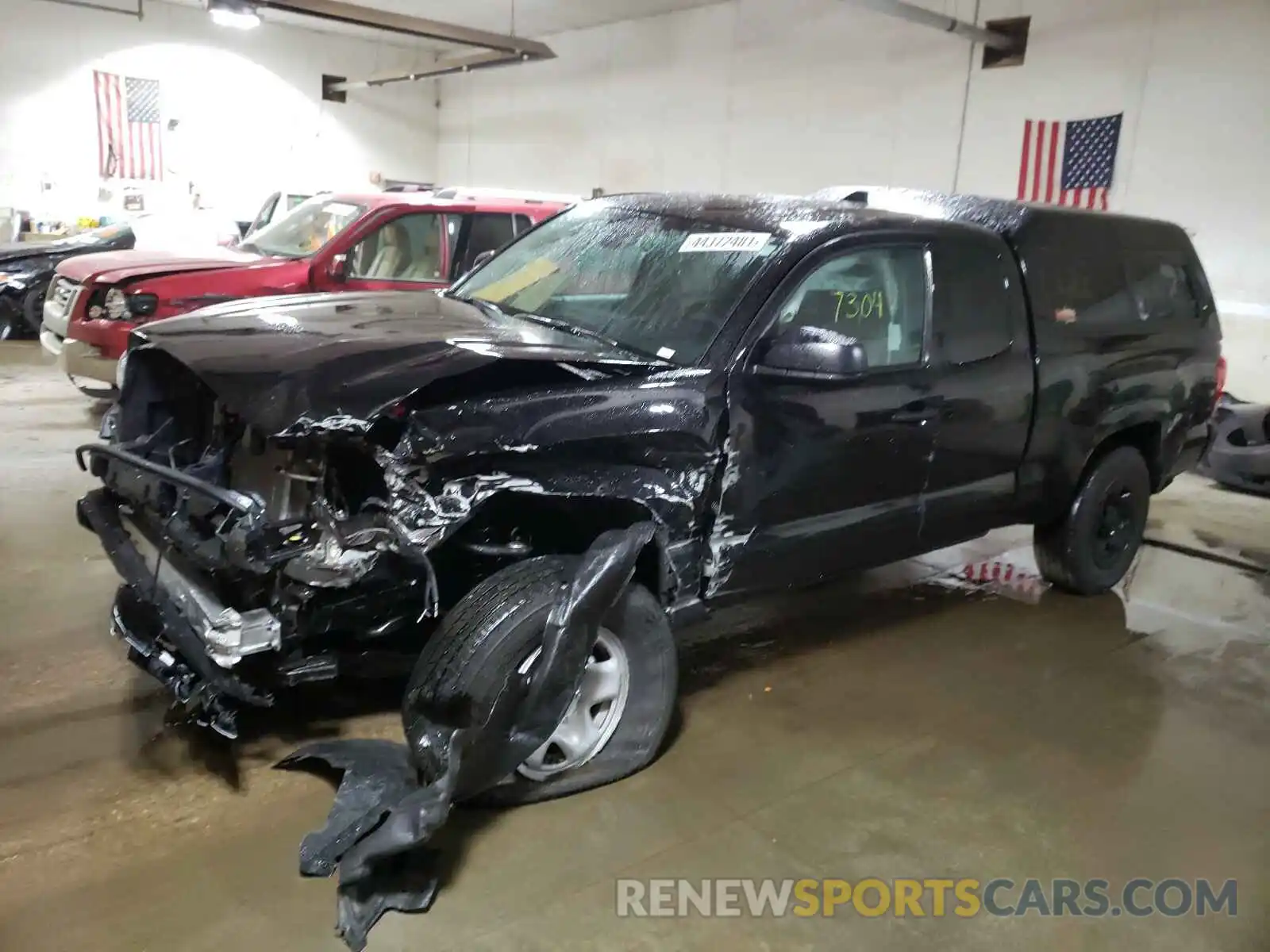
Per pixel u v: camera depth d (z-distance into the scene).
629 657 3.12
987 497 4.25
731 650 4.34
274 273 7.07
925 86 10.23
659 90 13.20
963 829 3.06
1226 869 2.94
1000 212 4.49
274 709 3.48
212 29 15.33
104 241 11.35
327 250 7.25
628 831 2.94
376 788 2.75
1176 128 8.50
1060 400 4.37
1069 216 4.62
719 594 3.41
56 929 2.38
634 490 3.00
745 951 2.49
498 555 3.18
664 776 3.25
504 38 11.74
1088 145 9.07
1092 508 4.88
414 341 3.06
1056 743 3.62
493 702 2.70
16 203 14.21
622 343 3.47
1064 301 4.44
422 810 2.50
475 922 2.51
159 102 15.12
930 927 2.62
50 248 11.04
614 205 4.37
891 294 3.80
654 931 2.53
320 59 16.41
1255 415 7.49
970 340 4.00
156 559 3.12
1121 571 5.20
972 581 5.40
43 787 2.96
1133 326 4.78
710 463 3.17
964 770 3.40
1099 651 4.48
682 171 13.04
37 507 5.44
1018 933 2.62
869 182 10.87
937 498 4.02
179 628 2.85
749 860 2.84
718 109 12.45
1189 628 4.81
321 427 2.63
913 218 3.92
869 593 5.14
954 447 3.96
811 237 3.56
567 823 2.96
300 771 3.12
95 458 3.53
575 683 2.82
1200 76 8.30
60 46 14.16
